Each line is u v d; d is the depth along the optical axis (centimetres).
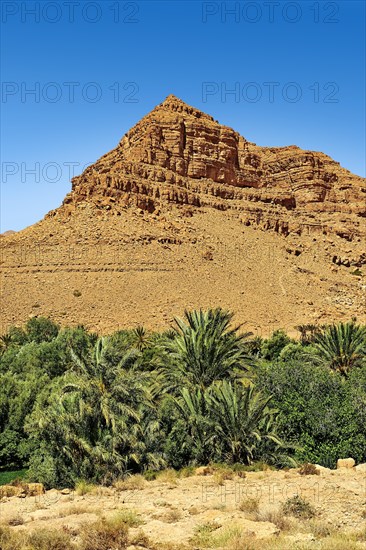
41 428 2331
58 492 2048
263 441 2464
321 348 3947
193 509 1593
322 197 15412
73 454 2281
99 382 2469
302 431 2555
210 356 3038
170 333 5197
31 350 4044
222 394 2536
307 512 1492
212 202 12694
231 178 14150
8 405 2966
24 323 7500
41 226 10406
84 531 1335
